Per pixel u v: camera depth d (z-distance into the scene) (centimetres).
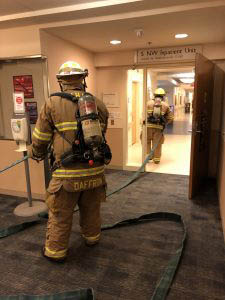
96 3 244
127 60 429
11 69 323
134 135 668
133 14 258
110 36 333
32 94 320
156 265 199
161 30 307
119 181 411
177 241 232
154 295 166
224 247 222
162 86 1572
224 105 350
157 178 424
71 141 182
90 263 202
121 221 262
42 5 251
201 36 337
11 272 193
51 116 183
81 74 193
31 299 162
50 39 316
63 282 182
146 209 302
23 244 230
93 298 162
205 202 321
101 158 188
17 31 304
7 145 339
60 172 187
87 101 176
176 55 396
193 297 167
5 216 289
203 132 350
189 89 2528
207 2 231
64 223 196
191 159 318
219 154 381
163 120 498
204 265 198
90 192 206
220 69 391
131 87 574
